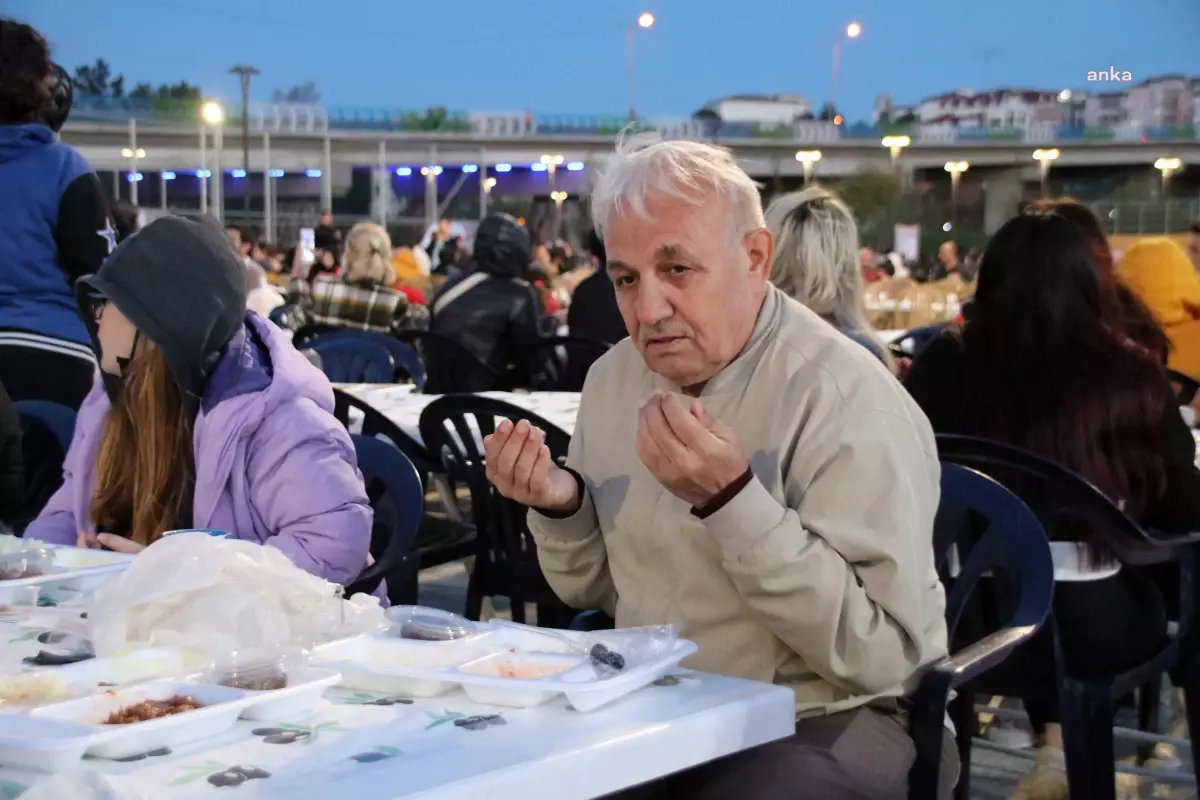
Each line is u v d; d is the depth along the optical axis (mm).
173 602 1563
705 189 1728
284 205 73125
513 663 1452
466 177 76750
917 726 1732
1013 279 2654
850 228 3262
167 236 2266
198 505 2332
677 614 1812
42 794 1062
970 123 73500
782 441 1740
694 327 1748
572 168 71438
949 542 2201
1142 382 2613
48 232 3848
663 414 1576
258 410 2307
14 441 3186
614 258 1771
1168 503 2719
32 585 1906
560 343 6641
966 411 2725
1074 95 71875
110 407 2525
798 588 1594
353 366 6203
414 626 1604
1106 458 2607
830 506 1680
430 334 6730
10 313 3816
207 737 1244
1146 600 2674
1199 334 5258
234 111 64688
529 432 1853
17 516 3234
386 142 68000
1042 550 2098
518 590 3521
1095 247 2658
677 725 1283
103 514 2500
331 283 7445
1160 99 70125
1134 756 3447
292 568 1648
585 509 1915
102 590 1607
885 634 1653
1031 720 3383
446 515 4594
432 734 1252
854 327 3270
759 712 1365
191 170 64250
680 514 1797
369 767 1148
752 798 1620
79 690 1377
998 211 72250
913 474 1735
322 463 2318
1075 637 2549
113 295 2240
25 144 3812
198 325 2250
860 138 72062
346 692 1418
